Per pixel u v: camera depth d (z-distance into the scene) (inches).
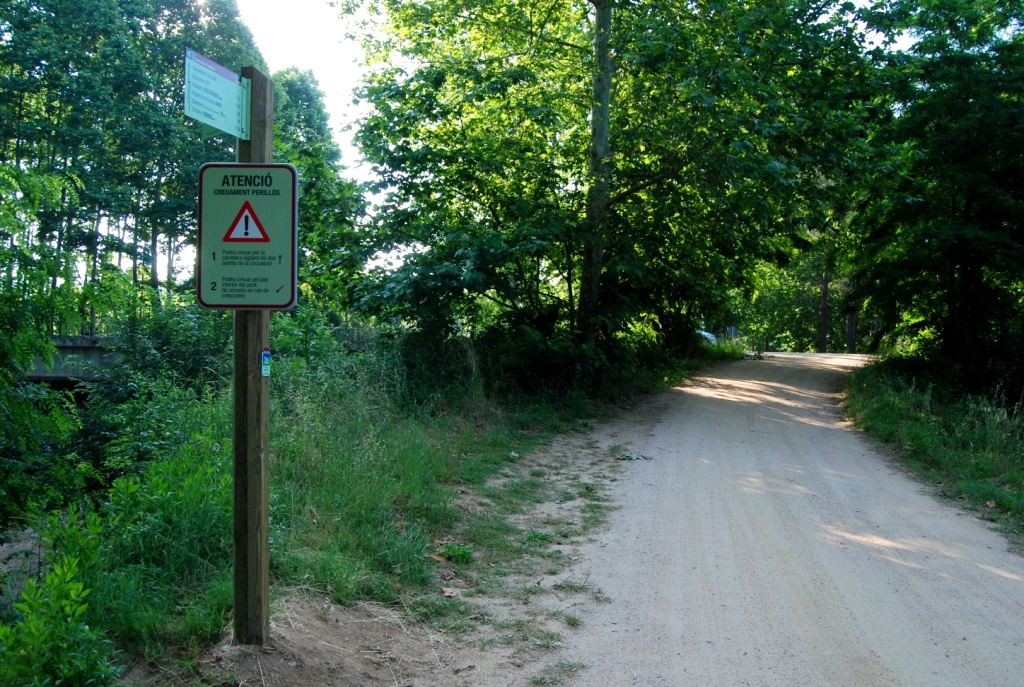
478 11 634.8
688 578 251.8
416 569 237.9
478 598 229.5
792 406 664.4
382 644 189.6
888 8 590.2
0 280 264.4
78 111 1176.2
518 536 292.5
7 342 263.9
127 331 562.9
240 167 162.7
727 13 559.2
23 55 1131.3
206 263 163.2
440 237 581.9
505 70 576.4
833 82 597.3
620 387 669.9
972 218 779.4
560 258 663.1
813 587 245.0
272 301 163.2
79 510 247.4
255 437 166.6
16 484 284.2
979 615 224.5
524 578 248.7
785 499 358.6
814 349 2372.0
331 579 213.8
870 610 226.8
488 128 619.5
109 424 386.9
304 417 348.8
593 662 190.2
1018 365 758.5
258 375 166.4
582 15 669.9
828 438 522.3
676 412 613.6
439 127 609.9
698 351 1020.5
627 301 676.1
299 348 497.0
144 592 185.5
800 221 660.1
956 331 793.6
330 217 589.6
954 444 478.3
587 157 672.4
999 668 190.2
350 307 600.7
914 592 242.7
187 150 1270.9
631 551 278.7
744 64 548.7
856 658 194.7
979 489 370.9
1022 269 736.3
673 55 550.0
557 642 201.2
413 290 537.0
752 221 641.6
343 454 314.3
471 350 553.6
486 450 427.5
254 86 167.0
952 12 757.9
